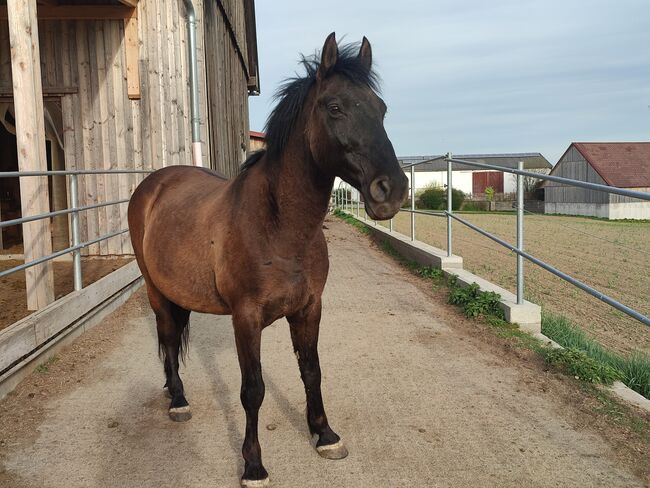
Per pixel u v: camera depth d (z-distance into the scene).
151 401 3.68
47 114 8.16
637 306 7.44
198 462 2.92
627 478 2.74
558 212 44.19
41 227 4.81
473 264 10.51
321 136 2.31
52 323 4.33
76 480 2.76
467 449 3.03
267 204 2.51
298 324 2.80
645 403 3.54
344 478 2.76
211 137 9.52
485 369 4.18
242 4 16.62
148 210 3.64
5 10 7.56
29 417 3.43
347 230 15.02
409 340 4.89
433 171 57.91
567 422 3.32
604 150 42.38
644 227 22.83
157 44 7.72
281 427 3.30
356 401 3.65
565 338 5.02
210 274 2.80
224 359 4.47
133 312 5.79
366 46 2.52
